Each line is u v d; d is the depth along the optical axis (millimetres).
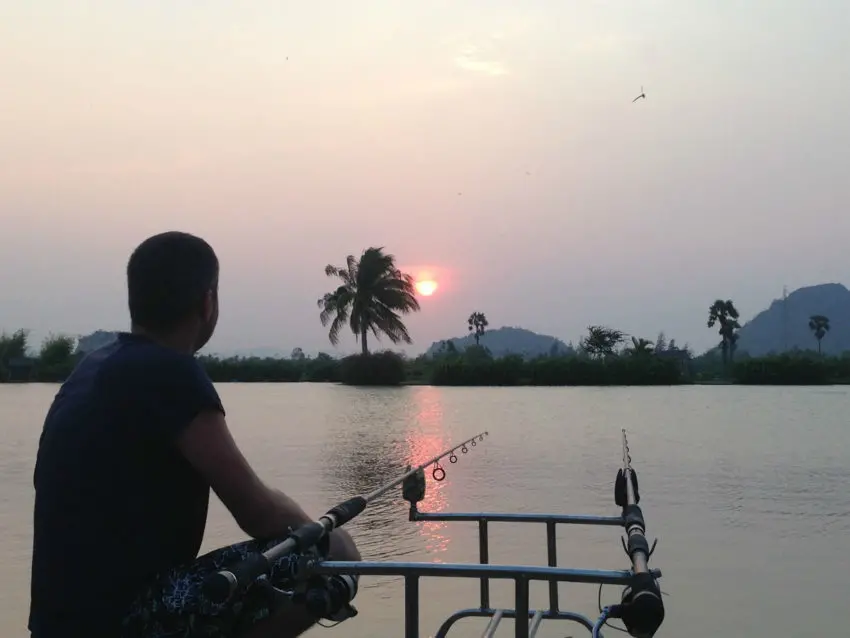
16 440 15672
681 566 6488
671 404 27359
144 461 2074
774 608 5434
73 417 2117
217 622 2039
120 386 2098
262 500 2146
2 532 7371
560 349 104688
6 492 9625
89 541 2055
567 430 17781
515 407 25938
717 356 73125
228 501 2119
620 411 23828
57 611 2066
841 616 5238
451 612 5273
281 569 2172
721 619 5258
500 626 4910
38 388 37344
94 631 2059
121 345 2260
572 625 5086
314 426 19031
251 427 18844
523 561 6520
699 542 7258
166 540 2105
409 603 2012
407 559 6566
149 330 2301
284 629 2195
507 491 9711
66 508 2072
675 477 10961
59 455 2102
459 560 6539
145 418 2072
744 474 11195
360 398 31906
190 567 2129
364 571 2021
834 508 8688
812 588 5852
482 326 82938
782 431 17547
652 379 45625
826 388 40219
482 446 14672
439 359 53094
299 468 11781
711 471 11523
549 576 1944
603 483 10289
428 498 9234
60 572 2068
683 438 16109
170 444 2082
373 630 4953
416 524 7875
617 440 15672
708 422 19891
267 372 51938
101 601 2055
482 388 42000
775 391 36719
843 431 17516
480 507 8625
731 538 7379
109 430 2074
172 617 2045
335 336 49750
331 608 2004
